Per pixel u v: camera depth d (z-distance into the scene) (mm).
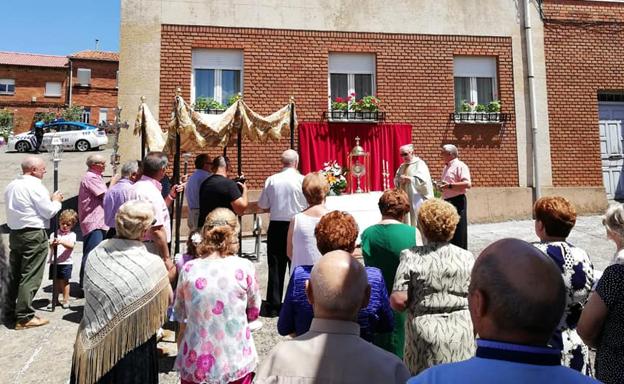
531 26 11023
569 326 2521
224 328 2703
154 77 9523
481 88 10984
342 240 2574
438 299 2512
